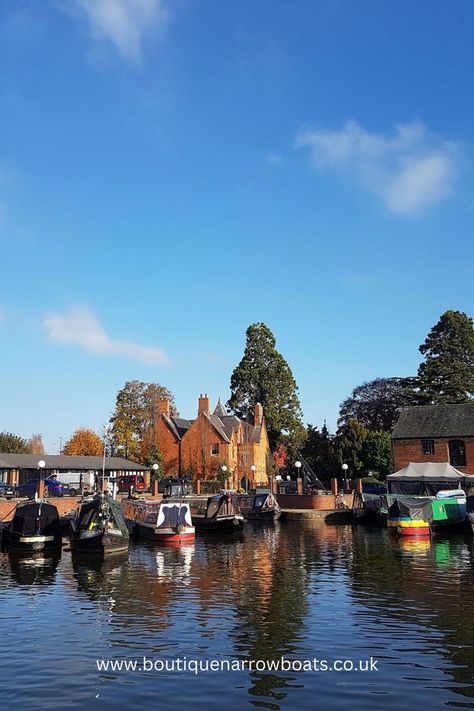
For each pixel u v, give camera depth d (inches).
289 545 1477.6
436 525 1656.0
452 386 3299.7
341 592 886.4
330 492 2501.2
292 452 3378.4
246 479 3105.3
